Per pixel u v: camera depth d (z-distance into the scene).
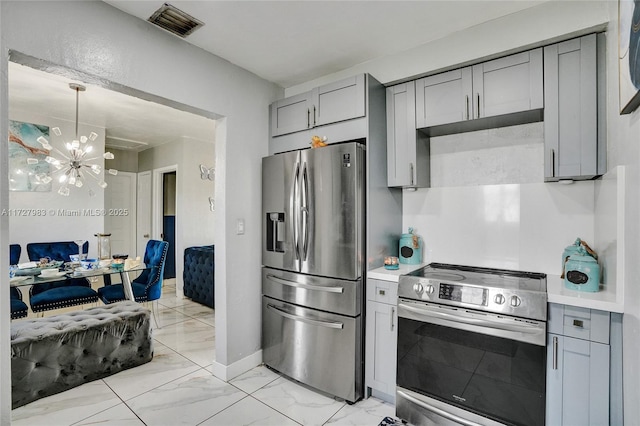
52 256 3.80
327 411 2.09
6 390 1.44
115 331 2.55
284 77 2.79
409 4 1.83
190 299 4.80
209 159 5.31
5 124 1.44
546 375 1.61
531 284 1.81
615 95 1.51
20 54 1.51
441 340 1.87
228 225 2.49
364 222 2.25
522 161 2.18
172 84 2.12
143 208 5.94
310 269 2.36
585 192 1.97
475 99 2.06
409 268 2.32
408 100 2.34
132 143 5.40
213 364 2.55
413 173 2.31
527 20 1.85
